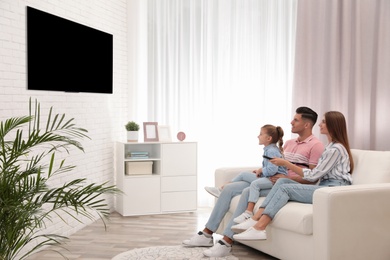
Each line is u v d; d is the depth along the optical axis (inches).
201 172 234.5
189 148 216.5
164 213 214.7
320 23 221.6
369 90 223.5
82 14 187.6
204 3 231.0
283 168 157.3
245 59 233.5
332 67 221.1
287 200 141.2
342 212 124.2
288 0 231.3
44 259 146.9
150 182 212.1
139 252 153.1
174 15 232.1
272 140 159.5
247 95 233.5
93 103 197.9
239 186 161.6
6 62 139.3
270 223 142.3
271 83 233.3
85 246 162.2
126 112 232.8
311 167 157.2
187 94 233.1
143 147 222.7
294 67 223.5
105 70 203.2
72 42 175.9
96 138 201.2
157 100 232.8
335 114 149.5
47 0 161.8
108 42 205.0
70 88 175.3
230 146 233.8
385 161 143.9
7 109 139.9
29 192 97.5
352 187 127.6
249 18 232.5
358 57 221.3
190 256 148.9
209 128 233.3
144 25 232.5
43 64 157.4
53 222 166.2
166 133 220.2
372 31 222.4
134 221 200.8
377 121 222.7
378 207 128.7
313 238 127.6
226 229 150.6
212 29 231.9
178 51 232.1
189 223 197.3
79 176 185.2
